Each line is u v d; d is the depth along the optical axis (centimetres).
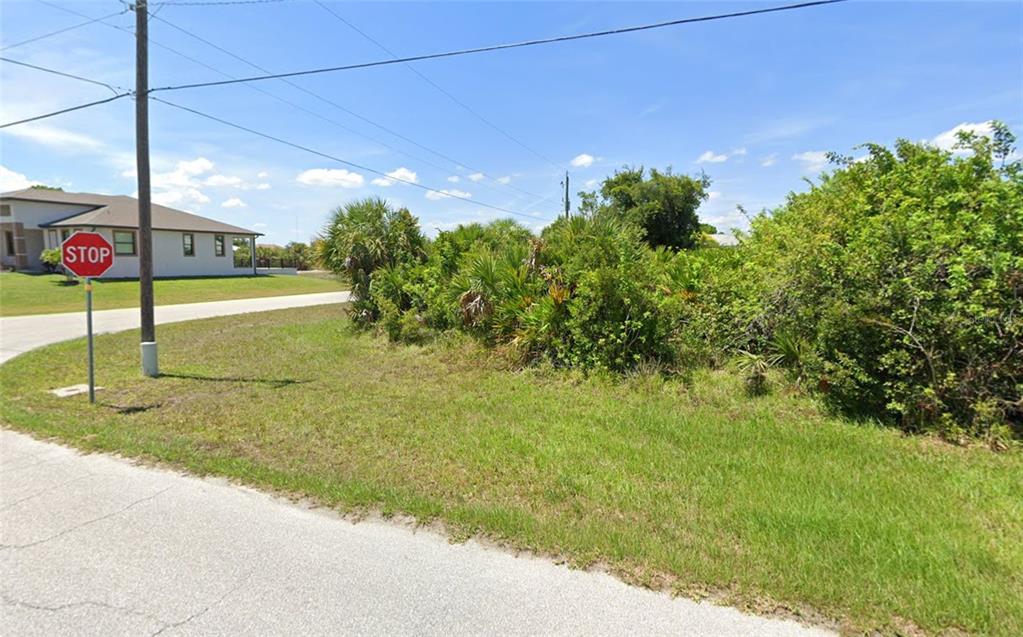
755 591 277
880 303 546
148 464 471
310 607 269
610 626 252
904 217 581
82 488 418
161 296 2497
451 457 487
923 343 524
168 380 834
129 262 3036
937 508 371
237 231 3688
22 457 489
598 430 558
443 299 1082
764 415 593
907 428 536
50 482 430
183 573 300
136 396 735
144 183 858
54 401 705
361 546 329
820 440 512
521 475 443
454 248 1181
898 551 312
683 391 690
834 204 776
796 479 424
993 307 499
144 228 859
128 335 1343
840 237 718
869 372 565
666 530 346
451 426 580
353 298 1385
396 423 595
